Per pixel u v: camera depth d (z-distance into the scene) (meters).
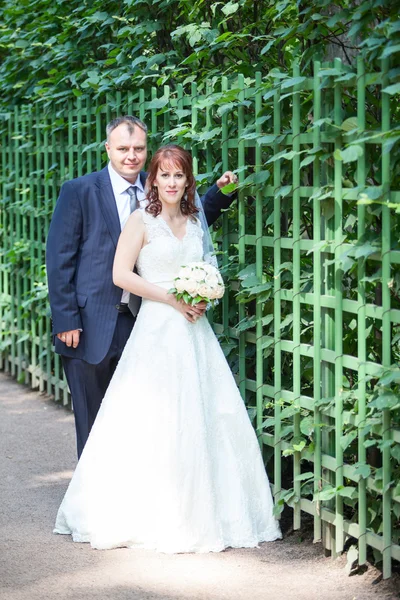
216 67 5.68
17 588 4.12
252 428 4.84
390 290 4.00
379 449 4.31
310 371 4.72
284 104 4.60
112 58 6.59
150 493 4.62
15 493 5.56
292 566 4.41
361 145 3.91
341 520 4.36
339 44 4.54
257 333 4.86
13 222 9.00
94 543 4.65
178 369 4.66
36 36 8.01
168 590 4.11
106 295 5.15
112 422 4.77
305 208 4.66
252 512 4.77
